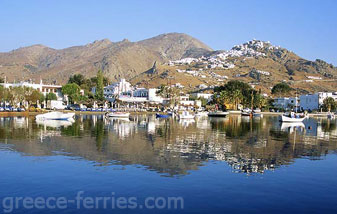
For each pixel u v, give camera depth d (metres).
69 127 56.81
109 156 28.73
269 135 50.62
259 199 18.17
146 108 134.25
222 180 21.62
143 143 37.44
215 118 104.06
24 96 108.88
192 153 31.25
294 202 17.86
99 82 142.12
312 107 176.62
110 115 91.75
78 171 23.17
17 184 20.14
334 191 19.89
